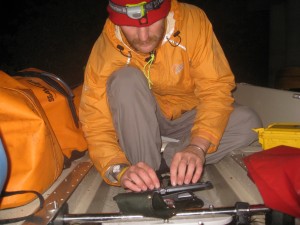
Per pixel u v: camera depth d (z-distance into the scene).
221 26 10.82
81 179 1.53
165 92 1.82
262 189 1.24
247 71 9.69
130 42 1.55
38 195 1.23
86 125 1.67
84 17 11.27
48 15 11.16
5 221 1.16
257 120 1.84
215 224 1.18
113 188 1.71
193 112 1.91
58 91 1.84
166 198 1.31
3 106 1.28
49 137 1.41
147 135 1.60
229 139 1.80
